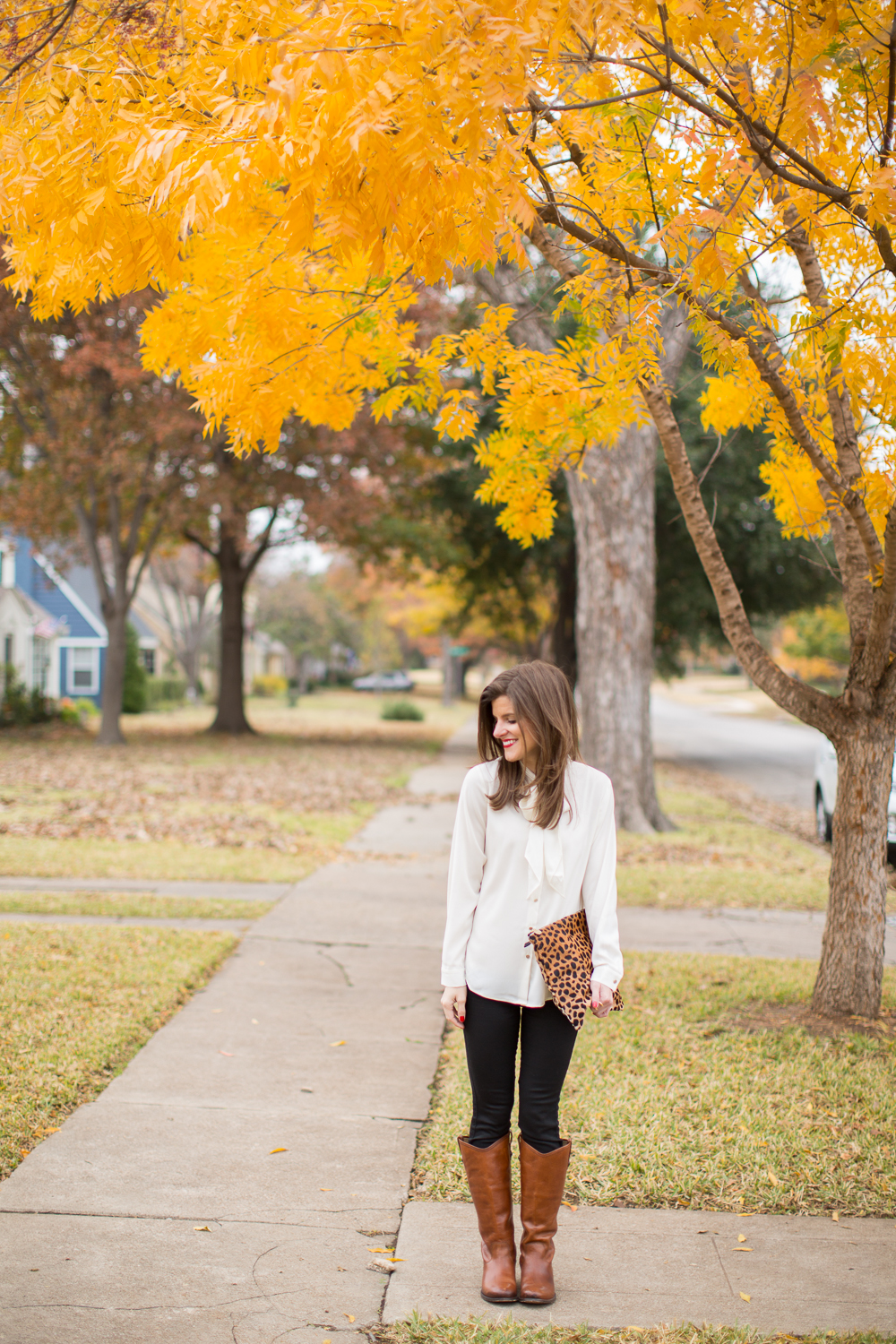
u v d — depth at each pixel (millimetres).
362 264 4492
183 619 53688
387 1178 3746
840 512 5500
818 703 5398
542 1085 3004
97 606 42438
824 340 3906
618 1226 3453
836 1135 4133
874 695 5359
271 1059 4945
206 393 4422
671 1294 3041
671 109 4121
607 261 4418
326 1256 3205
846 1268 3199
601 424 4938
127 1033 5129
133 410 20656
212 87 3057
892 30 3543
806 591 23031
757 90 4312
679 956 7035
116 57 3338
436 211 2850
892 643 5270
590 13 2865
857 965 5531
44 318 3699
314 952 6938
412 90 2568
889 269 3797
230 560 29547
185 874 9578
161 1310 2893
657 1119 4270
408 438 24328
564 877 2934
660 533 20688
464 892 3045
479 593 27984
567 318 9883
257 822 13023
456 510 24359
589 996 2904
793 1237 3383
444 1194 3641
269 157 2748
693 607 23094
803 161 3561
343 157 2605
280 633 63750
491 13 2746
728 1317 2924
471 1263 3193
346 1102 4441
